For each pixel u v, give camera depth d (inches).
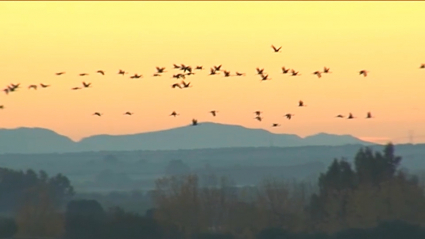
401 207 6550.2
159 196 6865.2
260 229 6496.1
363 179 7258.9
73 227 6368.1
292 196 7298.2
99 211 6899.6
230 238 6378.0
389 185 6742.1
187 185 6875.0
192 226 6628.9
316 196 6993.1
